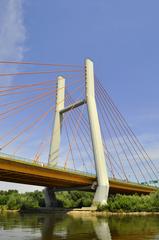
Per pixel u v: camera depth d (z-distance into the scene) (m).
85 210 84.62
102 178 84.19
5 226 48.16
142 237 33.12
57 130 93.50
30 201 116.69
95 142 85.06
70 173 78.88
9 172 65.06
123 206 82.62
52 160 90.06
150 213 83.19
